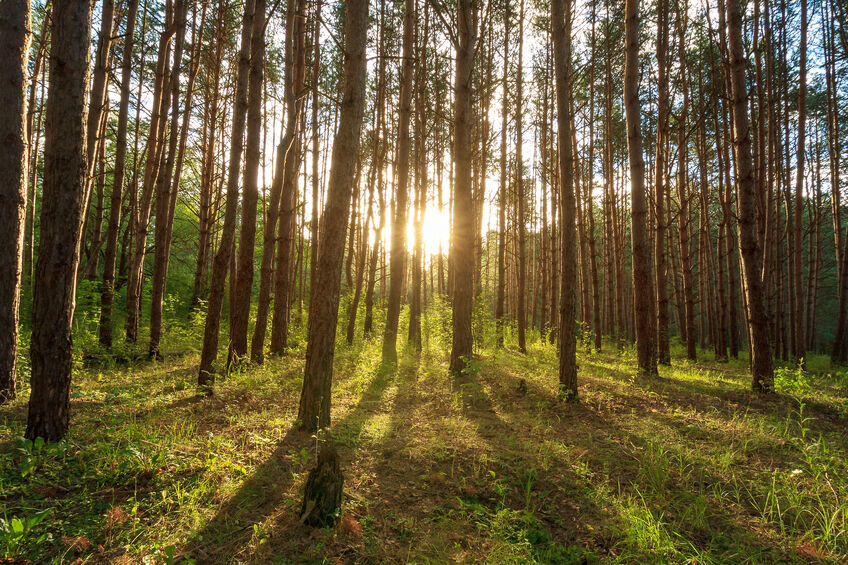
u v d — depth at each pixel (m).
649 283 9.39
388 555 2.82
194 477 3.64
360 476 3.94
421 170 16.20
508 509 3.45
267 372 8.40
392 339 11.41
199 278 14.01
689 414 6.01
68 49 4.08
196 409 5.64
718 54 14.33
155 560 2.61
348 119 4.86
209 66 14.77
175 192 12.50
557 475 4.04
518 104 14.69
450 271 19.95
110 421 4.83
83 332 10.59
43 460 3.68
